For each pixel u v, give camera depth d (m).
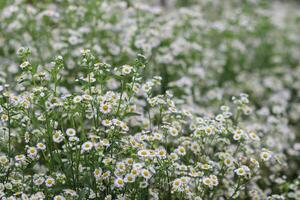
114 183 1.70
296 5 4.49
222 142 1.88
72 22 2.30
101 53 2.21
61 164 1.76
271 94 2.68
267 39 3.11
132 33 2.27
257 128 2.04
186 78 2.24
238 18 2.81
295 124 2.56
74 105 1.75
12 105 1.75
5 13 2.25
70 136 1.78
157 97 1.81
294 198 1.99
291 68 3.22
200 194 1.79
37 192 1.71
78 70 2.13
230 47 2.74
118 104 1.80
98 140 1.77
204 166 1.76
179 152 1.77
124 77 1.77
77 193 1.73
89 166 1.73
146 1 3.02
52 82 2.04
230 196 1.83
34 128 1.87
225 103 2.30
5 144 1.79
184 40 2.41
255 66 2.97
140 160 1.76
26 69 1.78
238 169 1.76
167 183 1.79
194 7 2.86
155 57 2.28
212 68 2.63
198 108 2.14
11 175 1.76
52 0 2.42
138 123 1.90
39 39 2.26
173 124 1.85
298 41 3.39
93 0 2.31
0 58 2.24
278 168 2.02
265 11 3.05
